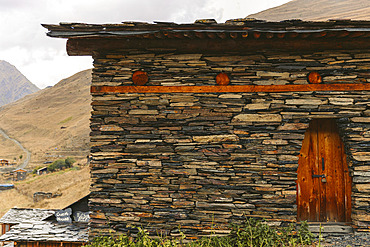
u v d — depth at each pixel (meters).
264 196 5.50
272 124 5.54
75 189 26.47
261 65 5.59
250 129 5.57
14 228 7.48
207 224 5.52
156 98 5.64
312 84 5.55
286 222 5.48
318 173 5.82
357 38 5.25
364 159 5.45
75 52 5.66
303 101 5.53
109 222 5.60
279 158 5.51
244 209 5.51
